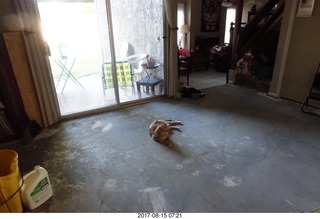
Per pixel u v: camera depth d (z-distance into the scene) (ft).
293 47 12.12
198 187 6.47
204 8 20.22
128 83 13.91
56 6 17.13
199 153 8.08
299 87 12.33
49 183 6.10
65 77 17.58
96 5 14.33
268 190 6.31
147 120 10.77
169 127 9.25
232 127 9.95
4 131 8.86
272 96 13.64
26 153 8.23
